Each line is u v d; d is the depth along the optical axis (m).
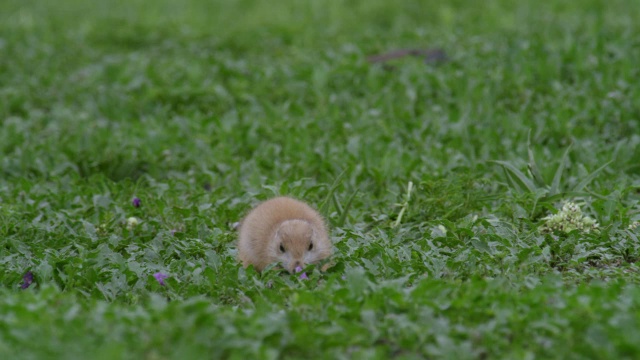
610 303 7.26
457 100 17.02
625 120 15.17
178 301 7.89
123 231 11.09
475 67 18.38
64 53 22.83
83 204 12.58
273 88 18.78
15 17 26.95
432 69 18.91
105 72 20.41
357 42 22.02
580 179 12.43
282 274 9.67
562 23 22.00
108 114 18.08
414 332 6.96
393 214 11.66
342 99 17.78
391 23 24.94
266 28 24.44
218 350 6.57
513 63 18.56
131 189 12.99
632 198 12.11
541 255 9.52
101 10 28.20
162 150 14.98
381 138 15.16
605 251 9.88
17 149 15.30
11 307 7.14
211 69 20.33
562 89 17.03
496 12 24.06
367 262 9.21
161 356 6.36
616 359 6.34
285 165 14.15
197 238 10.77
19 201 12.62
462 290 7.84
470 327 7.18
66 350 6.35
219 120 16.48
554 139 14.78
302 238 9.58
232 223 11.59
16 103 18.75
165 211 11.81
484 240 9.91
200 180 13.76
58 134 16.58
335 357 6.63
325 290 8.02
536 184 11.96
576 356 6.50
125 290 9.06
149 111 18.16
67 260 9.63
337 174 13.68
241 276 9.20
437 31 22.97
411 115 16.59
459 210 11.53
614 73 17.64
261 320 7.02
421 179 12.74
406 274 9.16
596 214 11.05
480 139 14.86
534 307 7.41
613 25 21.06
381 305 7.50
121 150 15.03
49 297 7.55
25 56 22.14
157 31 24.69
